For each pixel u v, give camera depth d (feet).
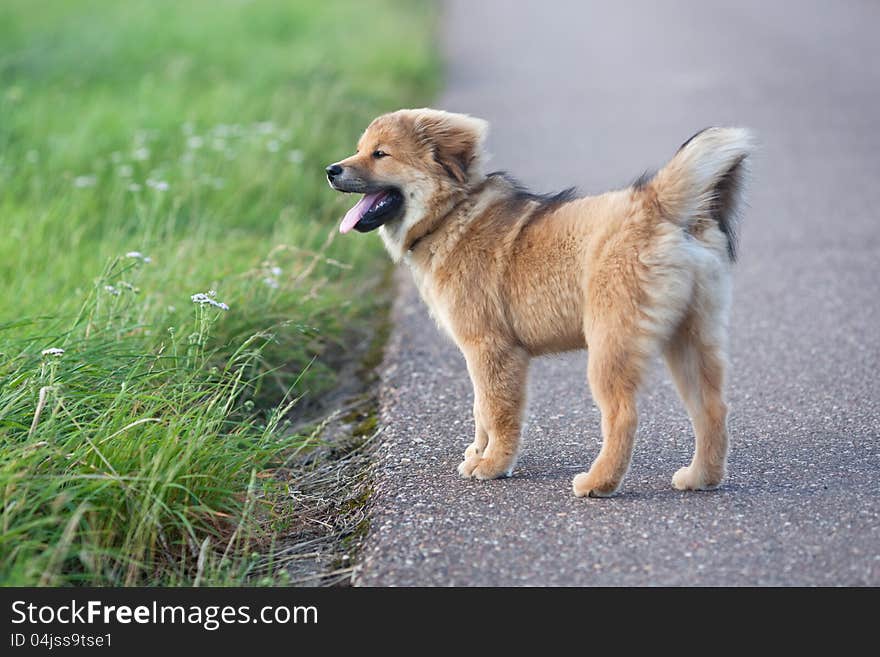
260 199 58.29
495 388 32.04
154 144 63.93
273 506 30.89
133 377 32.65
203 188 56.70
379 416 38.27
